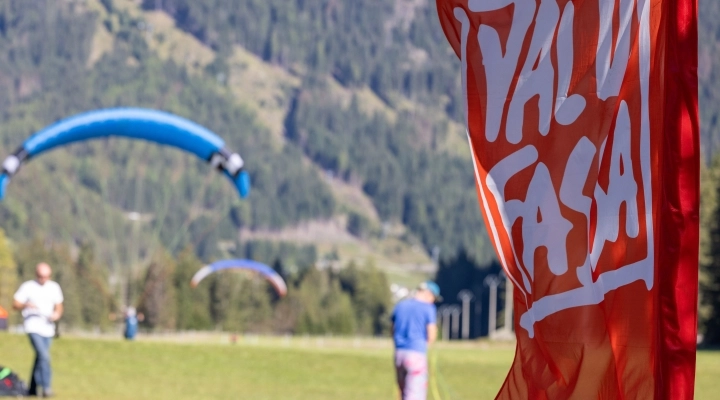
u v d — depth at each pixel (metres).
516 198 5.93
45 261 165.12
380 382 22.75
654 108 5.43
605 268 5.62
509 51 5.96
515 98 5.93
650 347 5.43
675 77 5.13
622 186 5.56
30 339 13.89
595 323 5.67
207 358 24.88
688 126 5.12
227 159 23.06
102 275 159.25
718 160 87.38
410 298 11.98
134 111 22.56
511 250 5.95
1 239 154.25
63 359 22.39
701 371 30.59
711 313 71.44
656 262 5.32
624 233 5.55
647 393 5.43
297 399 17.30
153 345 26.28
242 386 19.84
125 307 44.72
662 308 5.18
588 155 5.72
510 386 5.96
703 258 72.19
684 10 5.12
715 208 72.75
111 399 14.74
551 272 5.81
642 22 5.50
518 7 5.94
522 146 5.91
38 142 21.27
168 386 18.62
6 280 153.50
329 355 28.14
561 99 5.80
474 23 6.05
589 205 5.70
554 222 5.80
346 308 185.62
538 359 5.86
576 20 5.76
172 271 151.12
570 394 5.72
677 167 5.12
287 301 183.50
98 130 22.34
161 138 23.03
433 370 26.31
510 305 114.00
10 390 13.90
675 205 5.14
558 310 5.78
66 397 14.38
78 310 155.62
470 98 6.06
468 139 6.06
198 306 162.88
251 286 180.62
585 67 5.73
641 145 5.48
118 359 23.17
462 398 19.84
